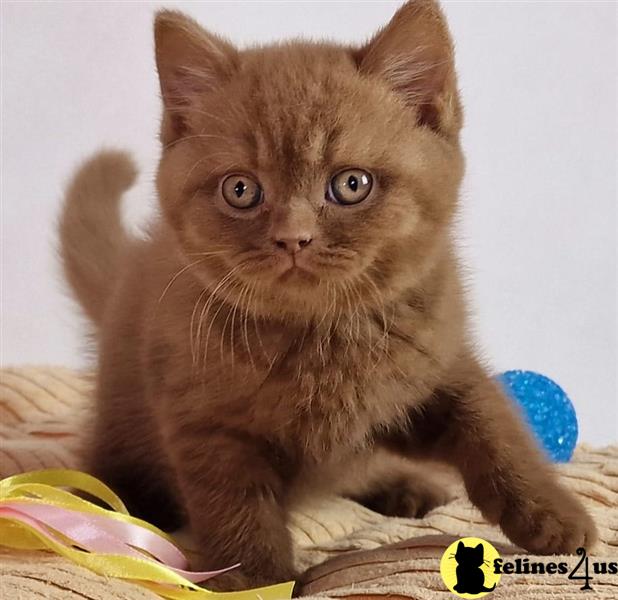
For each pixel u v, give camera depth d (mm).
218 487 417
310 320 414
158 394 440
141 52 759
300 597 384
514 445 423
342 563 408
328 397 417
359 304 411
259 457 423
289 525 454
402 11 417
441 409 436
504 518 415
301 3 750
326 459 430
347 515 487
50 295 778
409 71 422
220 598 383
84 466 501
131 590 369
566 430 530
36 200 772
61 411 609
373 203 402
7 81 760
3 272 777
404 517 501
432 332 423
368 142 402
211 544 414
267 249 396
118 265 545
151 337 446
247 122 405
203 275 419
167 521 490
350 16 751
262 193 404
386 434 442
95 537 403
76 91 762
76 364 734
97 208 578
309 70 416
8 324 781
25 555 399
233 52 432
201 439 421
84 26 756
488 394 435
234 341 416
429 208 413
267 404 416
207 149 414
